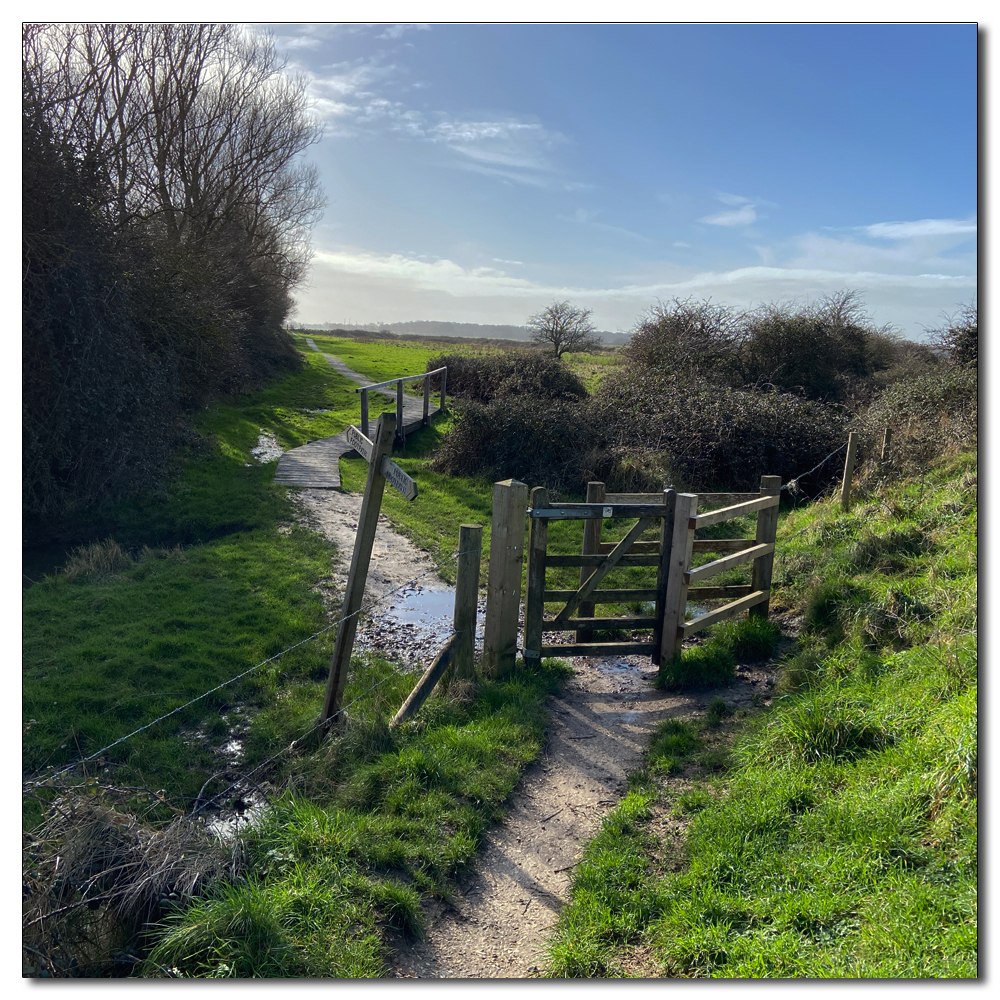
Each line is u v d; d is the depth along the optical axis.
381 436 4.96
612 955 3.20
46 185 10.82
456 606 5.92
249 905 3.02
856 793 3.75
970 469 8.38
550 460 14.10
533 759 5.02
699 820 4.00
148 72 20.41
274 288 30.97
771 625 6.96
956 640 4.70
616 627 6.59
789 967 2.80
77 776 4.50
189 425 15.80
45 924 2.89
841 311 21.81
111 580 8.52
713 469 13.62
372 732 4.85
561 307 34.69
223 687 6.04
